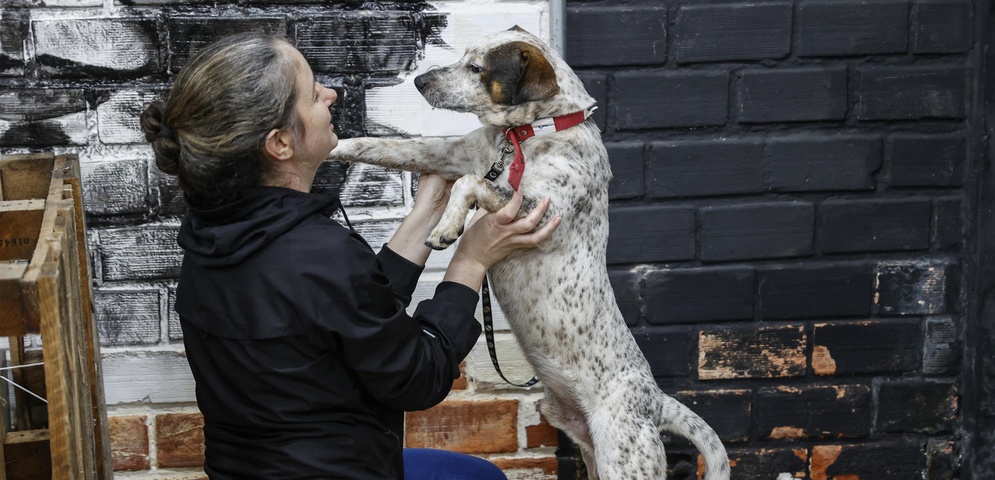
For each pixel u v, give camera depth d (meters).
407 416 2.59
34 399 1.91
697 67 2.53
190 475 2.55
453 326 1.60
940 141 2.62
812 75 2.55
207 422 1.60
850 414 2.71
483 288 1.97
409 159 2.03
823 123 2.58
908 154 2.61
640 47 2.50
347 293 1.41
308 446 1.46
